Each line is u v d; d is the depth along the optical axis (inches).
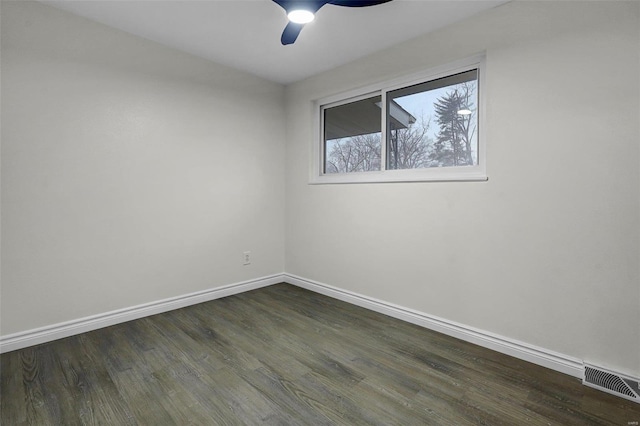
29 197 85.0
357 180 121.3
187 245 116.5
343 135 129.3
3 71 80.5
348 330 98.0
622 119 66.9
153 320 104.1
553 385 69.8
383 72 109.0
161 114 108.2
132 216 103.1
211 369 75.9
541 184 77.1
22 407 62.0
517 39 79.6
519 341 81.4
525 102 78.8
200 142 118.3
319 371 75.4
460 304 92.3
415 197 101.7
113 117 98.1
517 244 81.2
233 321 104.1
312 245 136.3
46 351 83.4
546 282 77.1
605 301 69.8
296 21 73.1
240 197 131.6
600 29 68.7
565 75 73.1
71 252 92.1
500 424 58.2
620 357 68.4
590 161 70.7
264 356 82.1
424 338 92.7
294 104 141.9
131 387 68.7
